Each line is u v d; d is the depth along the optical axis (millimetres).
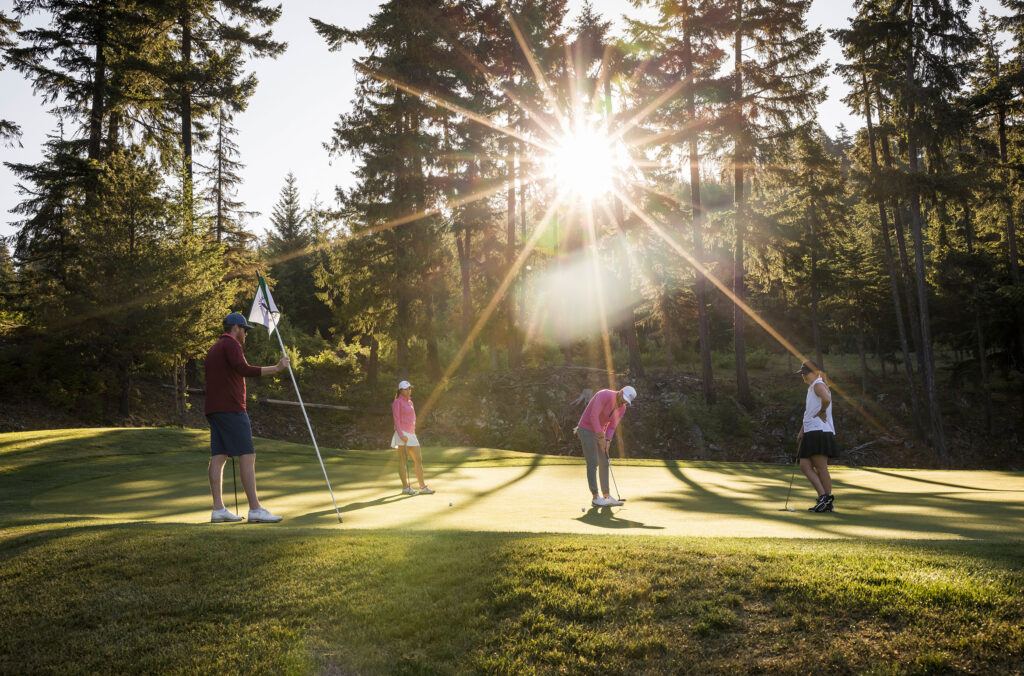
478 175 32406
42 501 9570
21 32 25094
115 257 23609
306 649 3656
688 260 32031
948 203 28312
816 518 7281
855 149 31781
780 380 36094
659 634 3553
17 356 24906
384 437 30453
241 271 32781
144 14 27125
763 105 29484
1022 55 30594
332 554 4984
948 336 37031
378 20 30547
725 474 14641
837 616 3580
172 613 4180
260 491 10492
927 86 26156
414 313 32500
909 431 31594
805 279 34750
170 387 29328
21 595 4559
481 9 32406
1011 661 3035
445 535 5574
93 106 26516
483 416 30875
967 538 5770
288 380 33000
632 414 30422
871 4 27688
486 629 3770
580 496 9758
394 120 31625
